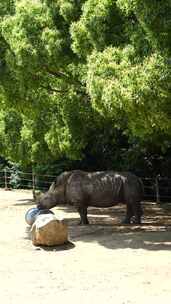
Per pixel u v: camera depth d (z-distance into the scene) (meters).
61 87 18.36
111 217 19.66
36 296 10.20
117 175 17.73
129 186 17.62
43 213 16.41
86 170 27.53
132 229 16.81
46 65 15.98
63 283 11.01
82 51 14.64
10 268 12.46
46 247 14.60
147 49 12.68
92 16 14.00
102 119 18.41
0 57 16.53
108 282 10.92
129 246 14.27
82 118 18.55
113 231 16.55
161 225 17.52
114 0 13.87
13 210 22.47
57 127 20.20
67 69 16.89
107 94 12.48
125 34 13.77
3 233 16.89
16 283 11.16
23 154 24.42
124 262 12.55
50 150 22.70
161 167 25.11
